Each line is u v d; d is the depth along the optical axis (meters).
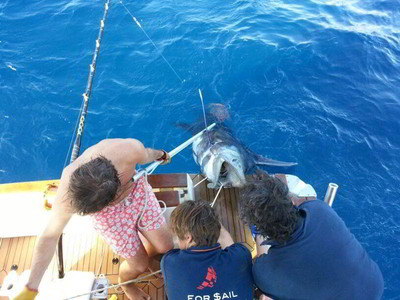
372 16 9.95
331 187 4.60
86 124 7.33
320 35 9.30
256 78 8.31
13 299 2.69
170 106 7.70
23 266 4.66
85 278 3.85
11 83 7.84
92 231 5.02
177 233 2.86
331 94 8.10
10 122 7.30
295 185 5.87
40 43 8.68
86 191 2.42
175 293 2.73
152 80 8.14
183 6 9.88
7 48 8.52
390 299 5.62
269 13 9.88
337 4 10.28
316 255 2.71
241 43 8.94
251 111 7.79
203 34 9.10
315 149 7.29
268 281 2.82
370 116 7.76
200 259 2.74
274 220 2.70
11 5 9.60
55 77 8.03
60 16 9.33
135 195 3.28
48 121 7.35
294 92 8.12
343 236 2.81
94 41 8.77
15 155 6.87
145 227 3.51
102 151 2.91
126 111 7.58
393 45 9.16
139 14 9.52
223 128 7.18
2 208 4.75
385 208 6.54
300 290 2.73
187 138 7.21
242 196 2.98
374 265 2.86
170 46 8.78
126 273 3.89
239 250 2.89
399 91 8.24
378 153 7.22
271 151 7.21
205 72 8.35
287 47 8.93
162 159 3.96
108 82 8.04
